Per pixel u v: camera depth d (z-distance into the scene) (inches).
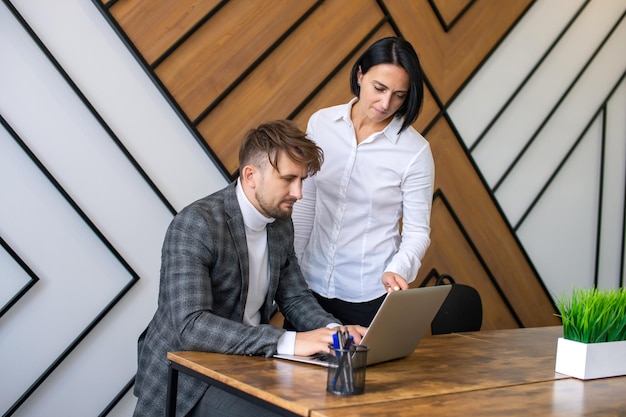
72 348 95.6
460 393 54.6
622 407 53.2
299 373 57.6
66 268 95.8
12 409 91.5
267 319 74.0
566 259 147.3
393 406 49.4
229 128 106.1
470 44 128.6
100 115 96.7
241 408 61.1
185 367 60.7
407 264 80.3
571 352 63.2
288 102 110.3
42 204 94.0
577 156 146.9
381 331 60.3
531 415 49.4
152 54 99.3
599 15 145.6
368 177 83.2
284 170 66.1
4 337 92.4
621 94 151.3
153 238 101.8
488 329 135.8
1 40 90.6
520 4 134.1
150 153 101.1
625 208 152.9
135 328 101.2
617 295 65.4
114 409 100.3
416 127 122.6
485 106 132.9
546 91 140.5
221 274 68.3
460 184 129.7
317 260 86.3
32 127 92.8
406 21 121.5
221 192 70.4
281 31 108.8
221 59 104.4
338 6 114.3
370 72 77.0
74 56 95.1
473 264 132.9
